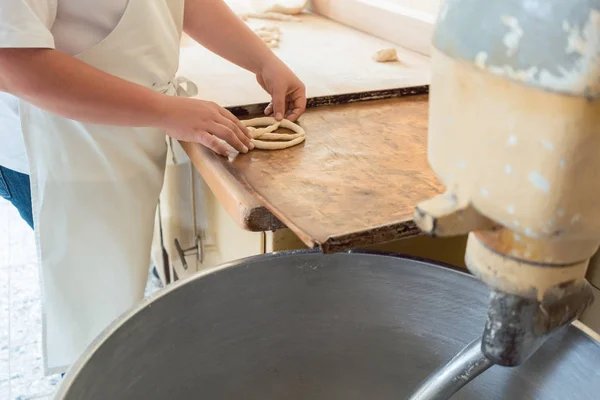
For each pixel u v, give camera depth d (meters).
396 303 0.68
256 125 0.88
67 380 0.50
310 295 0.68
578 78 0.24
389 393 0.73
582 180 0.27
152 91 0.78
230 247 0.94
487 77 0.27
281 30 1.52
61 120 0.87
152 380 0.62
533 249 0.31
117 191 0.93
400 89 1.00
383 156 0.77
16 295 1.67
